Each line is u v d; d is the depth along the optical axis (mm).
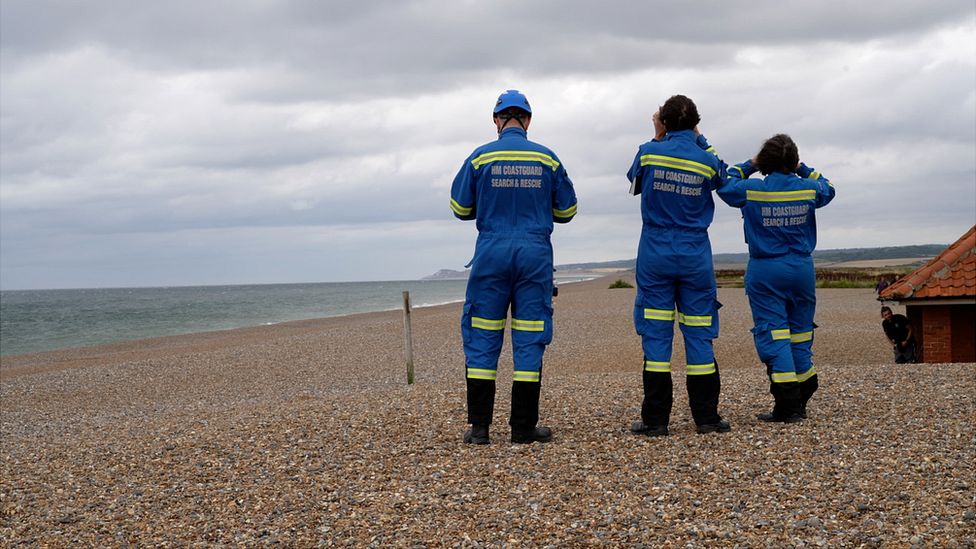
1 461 6906
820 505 4320
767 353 6211
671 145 5887
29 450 7461
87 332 41250
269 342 26750
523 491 4832
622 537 4062
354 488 5141
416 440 6281
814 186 6102
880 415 6254
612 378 9359
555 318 31719
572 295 56156
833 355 17734
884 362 16281
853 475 4781
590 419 6816
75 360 25297
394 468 5531
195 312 64500
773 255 6133
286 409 8312
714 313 6043
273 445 6414
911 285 14086
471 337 6121
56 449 7277
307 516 4695
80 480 5895
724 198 6117
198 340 31406
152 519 4867
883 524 4000
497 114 6195
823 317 28188
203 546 4355
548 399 7855
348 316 46219
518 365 6020
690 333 5992
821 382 7848
